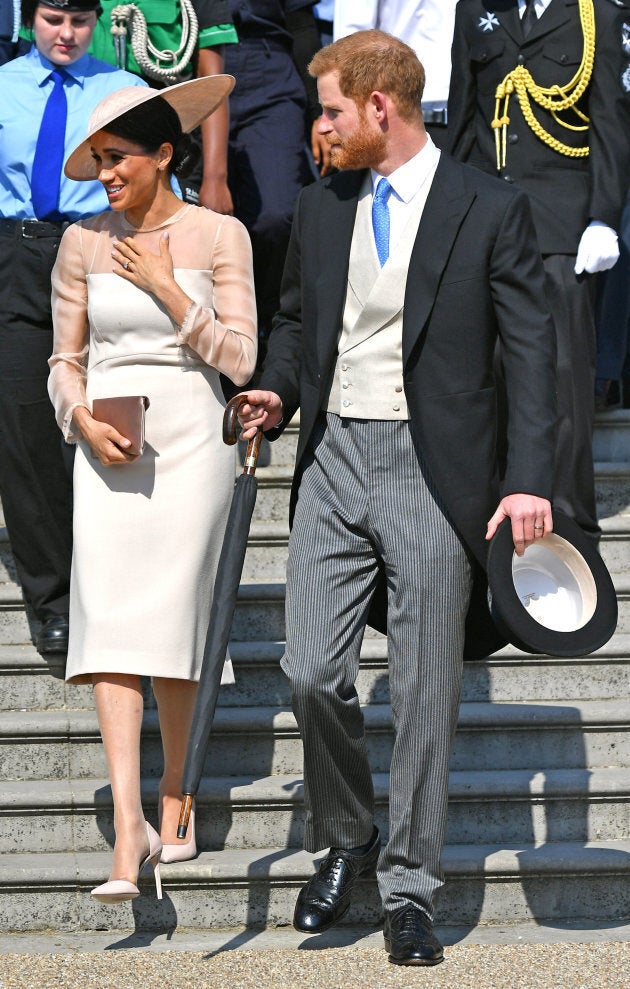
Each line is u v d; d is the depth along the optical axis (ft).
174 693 40.09
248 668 45.98
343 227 36.73
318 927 37.52
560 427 49.32
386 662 46.06
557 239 49.24
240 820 42.16
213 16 55.06
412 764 36.01
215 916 40.04
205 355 38.91
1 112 48.21
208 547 39.29
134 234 39.70
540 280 35.60
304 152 61.46
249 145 60.59
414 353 35.47
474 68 51.08
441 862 38.86
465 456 35.37
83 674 38.24
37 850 42.04
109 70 49.11
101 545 38.88
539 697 46.32
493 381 36.17
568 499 49.47
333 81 35.68
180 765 40.50
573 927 39.88
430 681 35.86
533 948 37.68
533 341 35.09
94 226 40.04
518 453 34.88
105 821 42.16
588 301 49.55
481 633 37.70
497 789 42.19
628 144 49.08
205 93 40.50
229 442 36.91
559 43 49.37
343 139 35.78
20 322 48.34
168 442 39.17
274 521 52.70
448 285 35.37
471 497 35.42
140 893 39.91
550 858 40.34
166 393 39.22
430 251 35.35
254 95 60.70
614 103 48.88
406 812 36.09
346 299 36.65
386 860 36.76
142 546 38.86
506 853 40.93
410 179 35.91
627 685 46.50
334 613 36.58
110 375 39.47
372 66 35.29
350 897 38.37
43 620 47.55
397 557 35.88
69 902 40.06
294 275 38.68
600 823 42.63
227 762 44.19
